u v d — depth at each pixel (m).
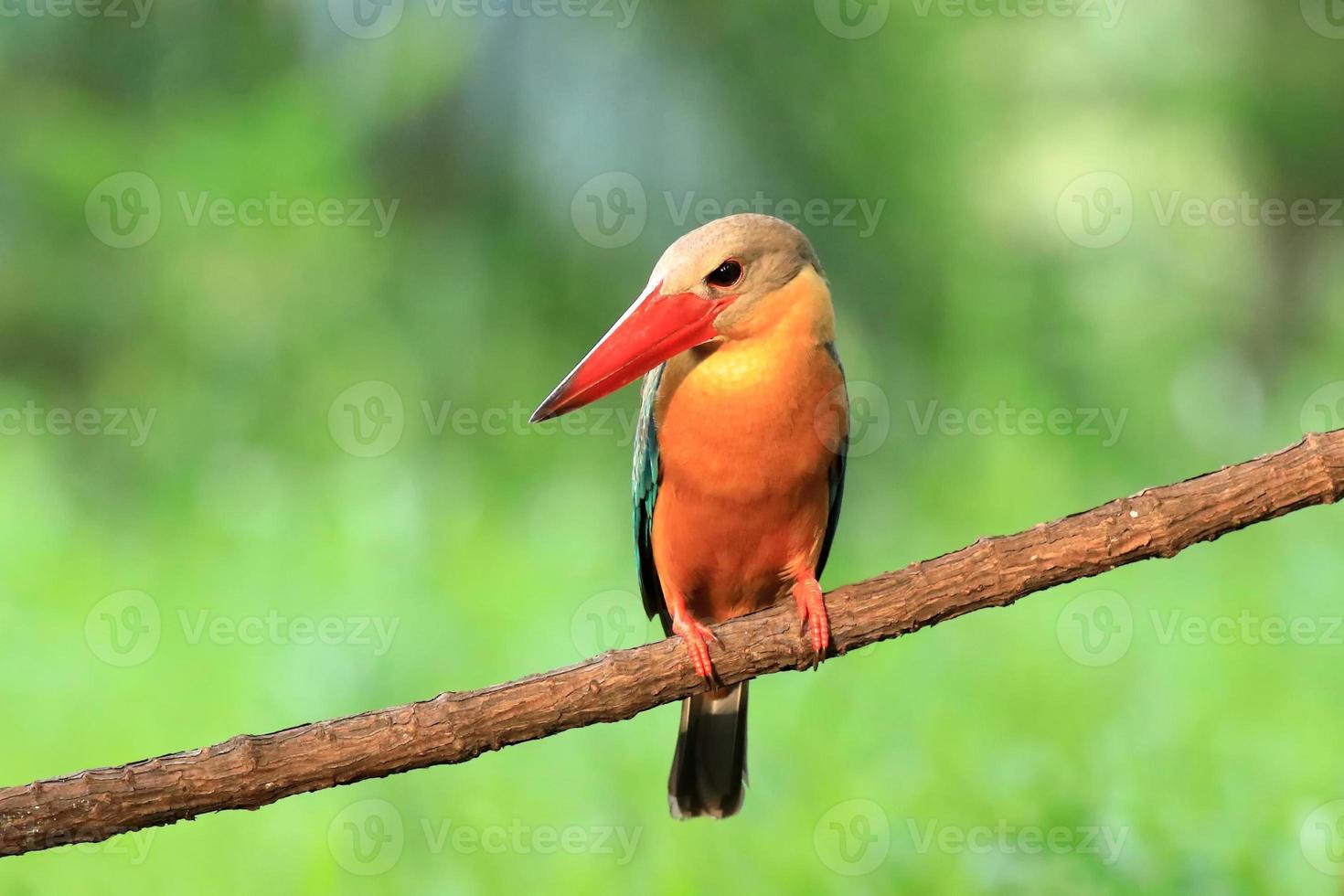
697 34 15.12
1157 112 18.67
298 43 15.66
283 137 15.30
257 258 15.10
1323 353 17.78
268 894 8.22
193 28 15.61
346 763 5.21
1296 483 5.29
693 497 6.57
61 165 14.85
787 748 9.69
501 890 8.11
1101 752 9.02
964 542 13.92
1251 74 18.84
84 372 14.97
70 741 9.79
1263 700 10.01
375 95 15.25
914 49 16.56
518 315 15.10
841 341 15.45
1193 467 16.00
